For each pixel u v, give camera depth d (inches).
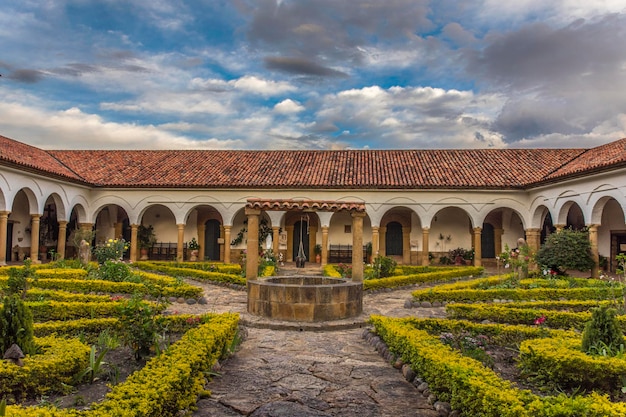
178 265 795.4
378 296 574.2
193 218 1075.3
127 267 589.0
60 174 833.5
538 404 164.2
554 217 811.4
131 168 1021.2
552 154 985.5
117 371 223.6
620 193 632.4
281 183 924.6
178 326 317.1
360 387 239.0
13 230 933.2
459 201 913.5
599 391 214.8
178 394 193.3
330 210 462.3
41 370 202.8
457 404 194.1
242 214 1069.1
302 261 914.7
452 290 516.7
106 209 1074.1
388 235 1046.4
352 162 1016.9
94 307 354.9
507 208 955.3
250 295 426.9
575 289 508.1
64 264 665.0
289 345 327.3
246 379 248.8
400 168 978.1
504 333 307.9
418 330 292.0
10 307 222.7
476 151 1053.8
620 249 832.9
